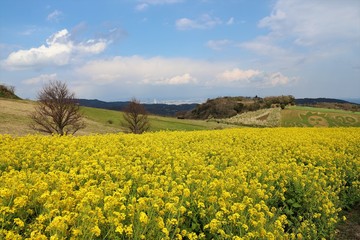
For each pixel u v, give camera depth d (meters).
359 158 16.48
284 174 11.93
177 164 12.26
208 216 8.17
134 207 7.43
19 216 7.05
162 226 6.79
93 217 6.48
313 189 11.00
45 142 17.14
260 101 116.56
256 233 7.37
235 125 75.25
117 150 15.40
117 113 69.62
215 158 15.85
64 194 7.70
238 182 10.17
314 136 26.66
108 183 9.05
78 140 18.36
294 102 107.00
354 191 13.04
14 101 65.62
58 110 39.12
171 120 75.56
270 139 23.59
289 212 10.01
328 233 10.12
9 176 9.38
